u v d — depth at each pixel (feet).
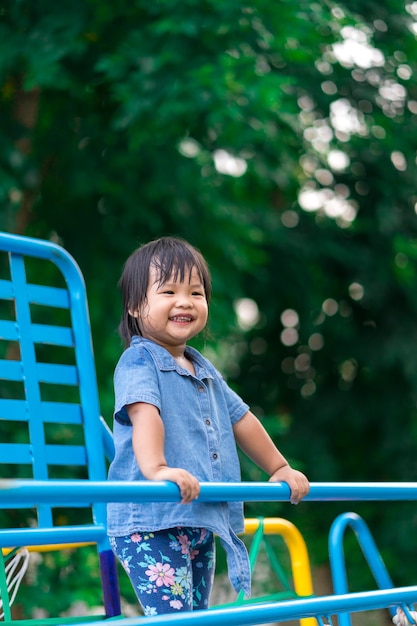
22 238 9.96
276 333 30.96
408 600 8.38
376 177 28.89
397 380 30.09
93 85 21.31
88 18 20.84
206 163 23.24
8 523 19.33
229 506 8.69
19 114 21.90
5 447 9.38
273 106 19.42
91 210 23.07
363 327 30.40
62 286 22.40
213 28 19.74
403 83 27.22
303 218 29.53
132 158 22.49
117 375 8.60
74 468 20.07
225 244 23.58
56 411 9.84
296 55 20.63
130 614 22.06
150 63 19.60
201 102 19.25
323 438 29.76
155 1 20.12
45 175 22.65
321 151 27.71
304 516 28.12
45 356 21.90
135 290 8.90
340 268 29.86
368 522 28.37
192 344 22.30
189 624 6.68
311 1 20.99
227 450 8.95
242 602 10.37
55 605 19.90
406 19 26.73
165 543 8.32
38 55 20.08
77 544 10.74
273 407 30.89
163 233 23.30
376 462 30.04
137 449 8.11
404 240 27.81
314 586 28.04
